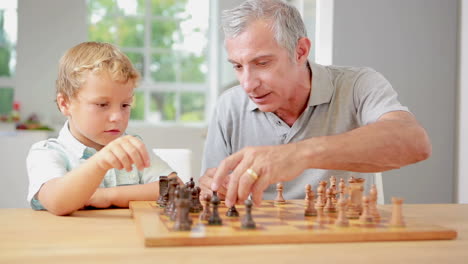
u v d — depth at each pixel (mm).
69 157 1639
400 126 1359
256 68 1604
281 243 937
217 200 1054
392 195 2895
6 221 1198
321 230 993
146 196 1511
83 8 5320
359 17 2861
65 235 1007
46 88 5242
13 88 5367
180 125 5785
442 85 2920
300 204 1490
